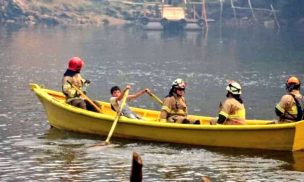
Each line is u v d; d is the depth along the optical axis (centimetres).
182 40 10900
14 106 3112
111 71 5362
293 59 7044
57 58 6500
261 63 6512
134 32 13912
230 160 2044
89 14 18138
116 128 2306
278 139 2130
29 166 1956
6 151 2142
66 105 2403
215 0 19675
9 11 17388
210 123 2319
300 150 2148
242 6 19188
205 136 2197
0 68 5309
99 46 8625
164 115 2283
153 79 4869
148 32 14500
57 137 2356
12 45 8238
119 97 2403
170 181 1816
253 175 1880
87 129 2384
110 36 11531
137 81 4722
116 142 2270
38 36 10744
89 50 7838
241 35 13000
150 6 18862
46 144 2244
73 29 14238
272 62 6650
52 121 2508
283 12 17650
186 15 18975
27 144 2244
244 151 2158
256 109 3434
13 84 4184
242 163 2009
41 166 1956
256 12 18762
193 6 18700
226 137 2177
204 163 2009
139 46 8938
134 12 18638
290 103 2172
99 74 5106
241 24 18438
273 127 2106
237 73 5478
